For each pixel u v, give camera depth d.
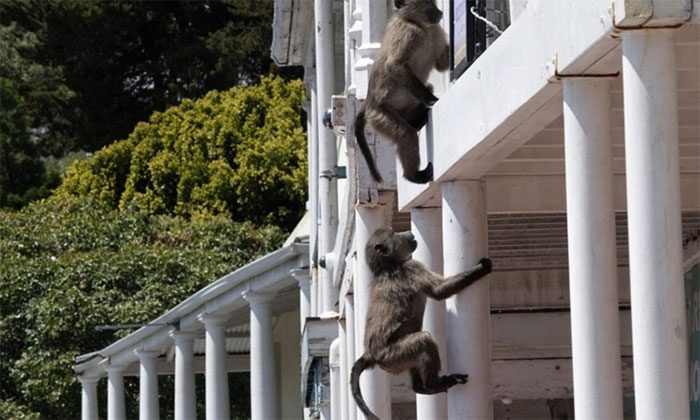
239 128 41.66
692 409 10.87
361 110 10.93
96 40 47.62
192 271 35.09
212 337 23.53
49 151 48.41
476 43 9.20
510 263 14.05
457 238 9.53
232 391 38.03
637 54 5.94
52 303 33.84
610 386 6.73
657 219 5.89
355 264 13.05
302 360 21.12
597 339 6.73
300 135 41.44
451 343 9.52
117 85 48.22
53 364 33.31
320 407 19.27
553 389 14.55
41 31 47.91
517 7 8.64
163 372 32.94
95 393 29.27
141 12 47.62
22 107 45.06
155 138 41.81
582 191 6.80
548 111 7.62
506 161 9.67
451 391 9.51
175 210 40.56
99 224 37.62
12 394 34.12
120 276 34.72
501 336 14.27
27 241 36.66
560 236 12.57
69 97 47.59
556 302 14.32
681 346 5.87
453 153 9.06
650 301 5.89
